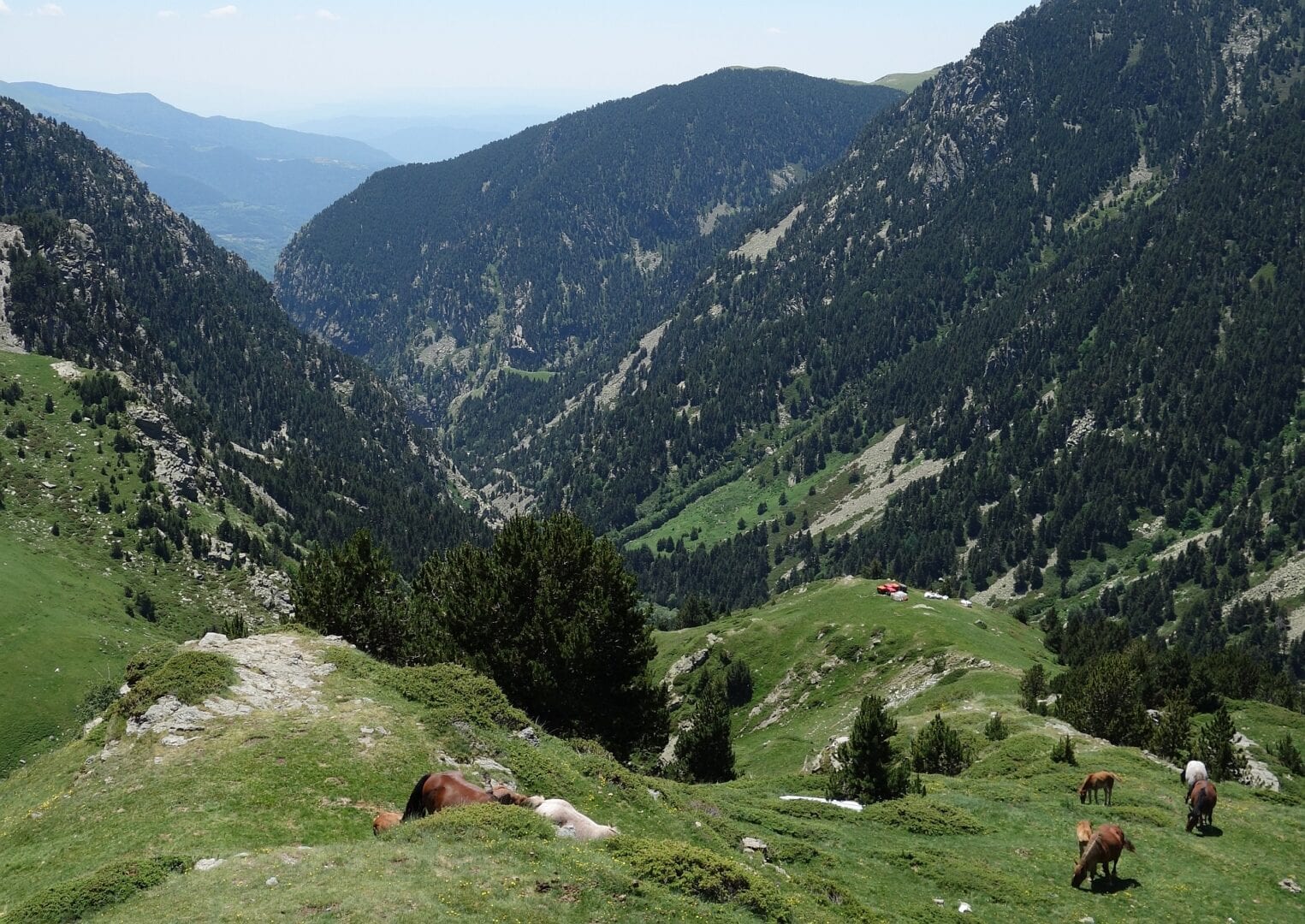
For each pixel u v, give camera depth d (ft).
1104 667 224.33
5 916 59.06
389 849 65.98
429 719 102.53
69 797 85.40
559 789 96.89
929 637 420.77
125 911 58.49
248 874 62.23
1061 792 156.76
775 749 367.25
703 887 69.00
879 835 123.03
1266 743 264.11
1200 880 117.50
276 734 92.94
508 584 165.99
